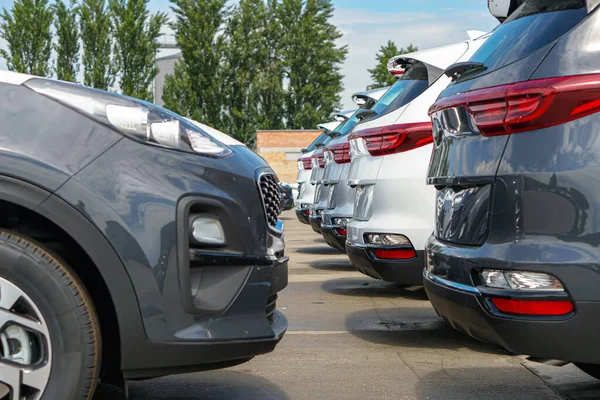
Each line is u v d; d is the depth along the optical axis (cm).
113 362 256
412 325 494
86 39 5978
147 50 6069
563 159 245
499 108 263
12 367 236
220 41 6375
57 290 238
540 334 245
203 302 254
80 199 238
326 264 877
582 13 259
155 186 247
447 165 293
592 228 238
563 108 247
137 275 241
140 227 242
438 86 505
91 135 246
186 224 249
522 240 251
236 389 339
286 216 2125
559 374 366
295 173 4522
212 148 266
